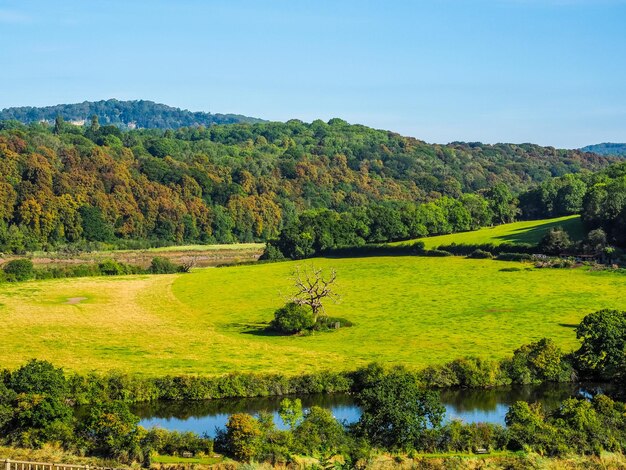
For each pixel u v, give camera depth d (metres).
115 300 126.94
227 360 81.31
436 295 125.62
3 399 56.31
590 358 75.31
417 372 73.94
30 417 53.66
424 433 53.97
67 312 113.06
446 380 73.25
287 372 75.38
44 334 95.31
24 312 111.94
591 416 55.66
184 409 66.69
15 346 87.19
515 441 53.94
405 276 148.62
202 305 123.38
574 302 113.62
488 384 73.69
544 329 95.88
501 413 64.62
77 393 65.75
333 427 54.72
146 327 102.75
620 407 58.44
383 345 89.06
